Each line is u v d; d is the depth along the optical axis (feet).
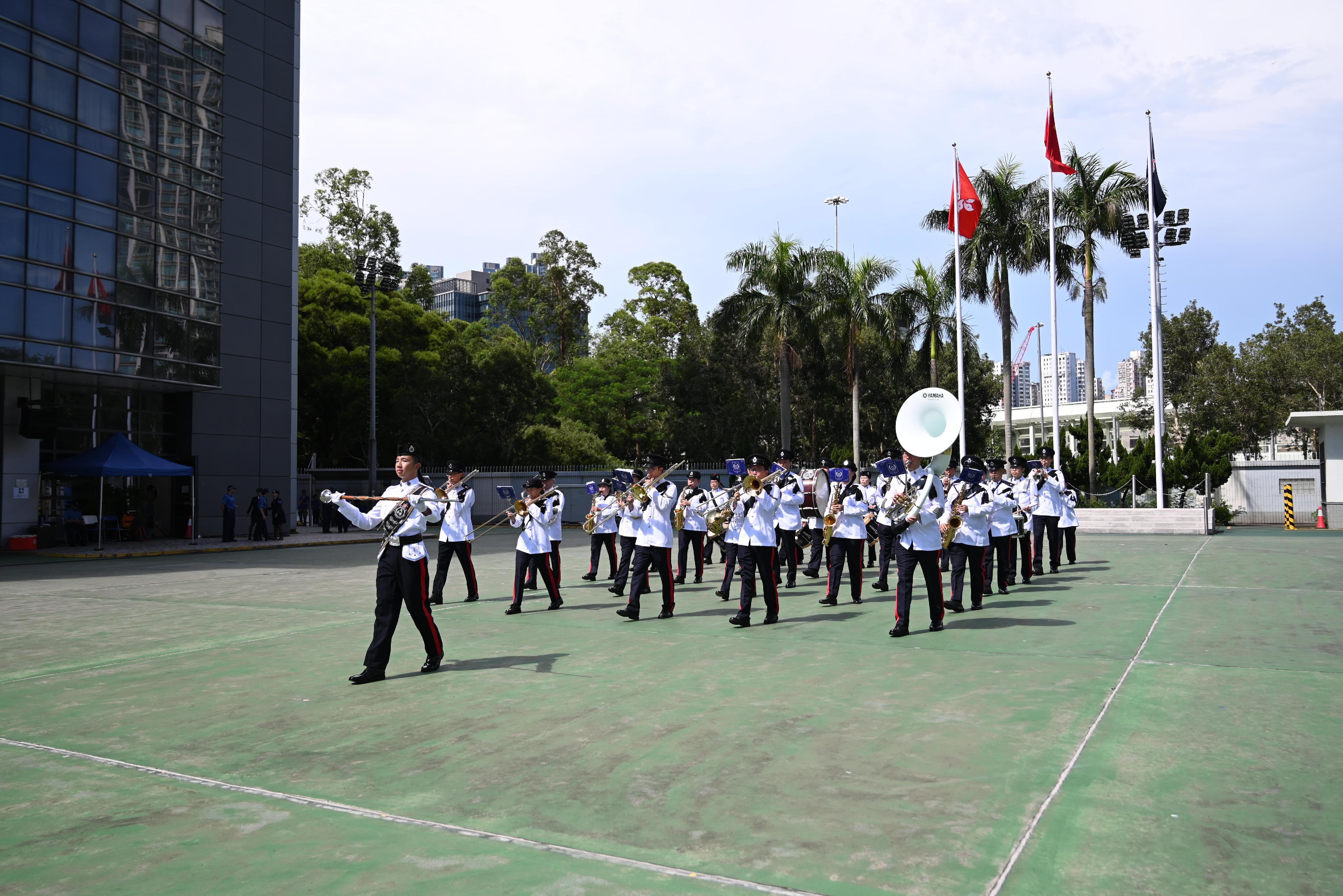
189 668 26.81
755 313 119.65
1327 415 95.45
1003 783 15.52
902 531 30.81
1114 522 86.79
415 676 25.07
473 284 370.53
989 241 112.57
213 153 91.56
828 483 49.32
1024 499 49.19
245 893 11.82
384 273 144.25
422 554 25.16
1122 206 104.78
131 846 13.48
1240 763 16.37
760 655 27.48
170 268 85.71
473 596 41.45
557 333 208.95
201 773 16.92
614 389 174.60
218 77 92.38
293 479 104.58
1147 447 110.63
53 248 74.49
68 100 75.92
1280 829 13.39
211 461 95.76
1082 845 12.89
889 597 41.37
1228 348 162.50
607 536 50.01
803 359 126.11
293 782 16.26
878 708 20.68
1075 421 266.77
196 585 51.60
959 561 36.17
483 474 128.57
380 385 138.92
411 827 14.05
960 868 12.21
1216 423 158.51
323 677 25.20
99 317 78.28
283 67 104.22
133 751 18.40
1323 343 155.33
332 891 11.82
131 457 81.56
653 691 22.71
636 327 197.57
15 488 79.92
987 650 27.58
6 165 70.90
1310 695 21.33
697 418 157.07
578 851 12.99
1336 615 33.14
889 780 15.78
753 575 33.04
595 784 15.85
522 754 17.61
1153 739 17.94
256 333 100.37
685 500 48.80
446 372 144.66
